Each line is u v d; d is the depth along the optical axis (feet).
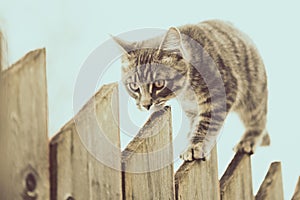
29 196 4.77
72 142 5.20
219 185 7.34
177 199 6.59
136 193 5.94
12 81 4.66
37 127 4.86
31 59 4.82
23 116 4.73
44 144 4.92
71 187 5.17
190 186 6.78
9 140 4.62
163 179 6.32
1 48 5.07
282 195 8.66
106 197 5.55
